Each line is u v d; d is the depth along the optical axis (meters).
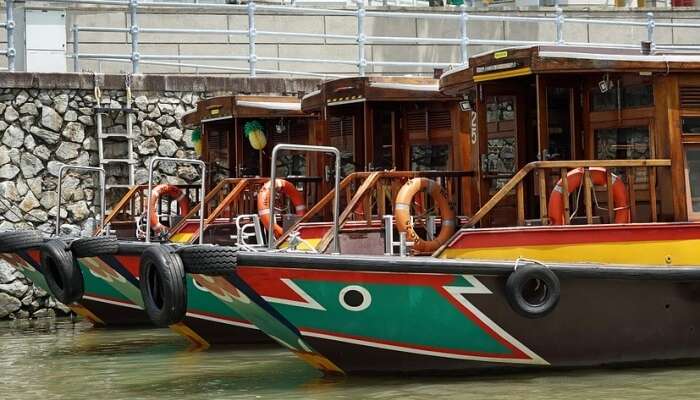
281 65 25.12
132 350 15.85
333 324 12.06
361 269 11.72
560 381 12.12
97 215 20.66
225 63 24.95
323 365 12.61
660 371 12.62
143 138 21.17
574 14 26.05
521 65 12.78
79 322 19.19
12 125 20.19
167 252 12.55
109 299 17.33
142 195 19.17
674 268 12.42
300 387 12.38
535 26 25.89
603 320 12.40
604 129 13.05
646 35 26.33
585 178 12.50
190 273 12.53
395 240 14.16
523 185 12.98
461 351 12.27
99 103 20.83
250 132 18.97
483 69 13.16
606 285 12.30
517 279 11.86
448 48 25.80
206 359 14.78
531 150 13.45
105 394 12.59
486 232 12.32
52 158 20.45
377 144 16.02
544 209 12.44
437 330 12.08
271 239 12.23
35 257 16.53
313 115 18.08
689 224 12.66
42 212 20.31
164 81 21.33
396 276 11.80
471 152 15.41
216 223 17.48
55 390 12.95
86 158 20.67
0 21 24.55
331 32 25.25
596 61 12.55
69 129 20.58
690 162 12.78
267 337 15.59
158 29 21.77
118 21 24.69
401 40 22.22
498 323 12.11
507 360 12.41
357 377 12.59
